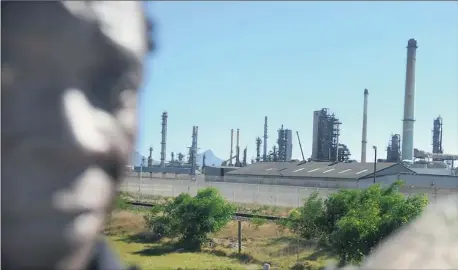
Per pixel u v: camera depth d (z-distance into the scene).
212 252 22.52
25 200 0.87
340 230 16.70
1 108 0.90
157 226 24.80
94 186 0.93
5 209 0.88
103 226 0.99
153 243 24.09
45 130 0.89
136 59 1.01
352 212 17.69
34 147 0.88
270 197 38.91
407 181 50.28
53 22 0.91
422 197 16.20
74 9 0.92
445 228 1.25
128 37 0.99
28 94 0.90
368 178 50.09
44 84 0.90
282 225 23.91
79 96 0.92
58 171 0.89
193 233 23.75
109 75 0.97
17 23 0.91
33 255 0.89
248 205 35.53
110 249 1.19
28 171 0.88
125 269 1.24
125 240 24.44
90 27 0.93
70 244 0.90
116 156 0.97
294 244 22.00
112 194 0.99
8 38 0.91
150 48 1.11
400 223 15.19
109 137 0.95
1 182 0.88
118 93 0.99
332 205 21.33
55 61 0.91
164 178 64.88
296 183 55.94
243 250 21.98
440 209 1.34
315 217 21.73
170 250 22.86
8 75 0.90
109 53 0.96
